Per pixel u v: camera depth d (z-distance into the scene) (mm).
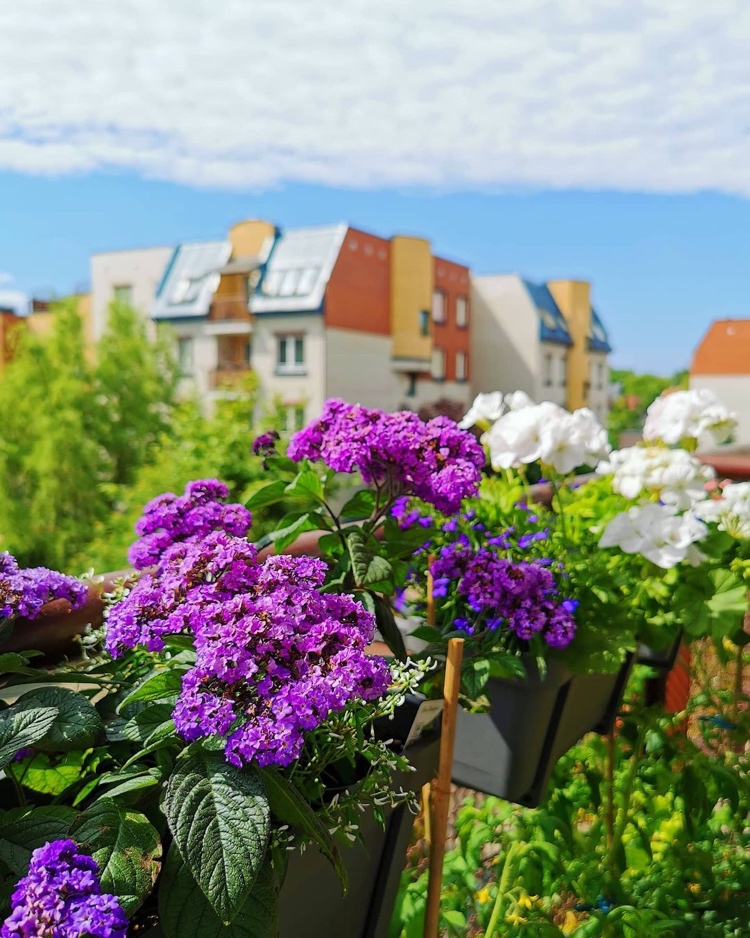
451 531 1747
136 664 1206
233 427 8758
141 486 9273
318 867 1085
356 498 1663
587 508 1995
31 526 16219
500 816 1994
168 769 998
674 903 1925
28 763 1113
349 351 24562
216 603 975
